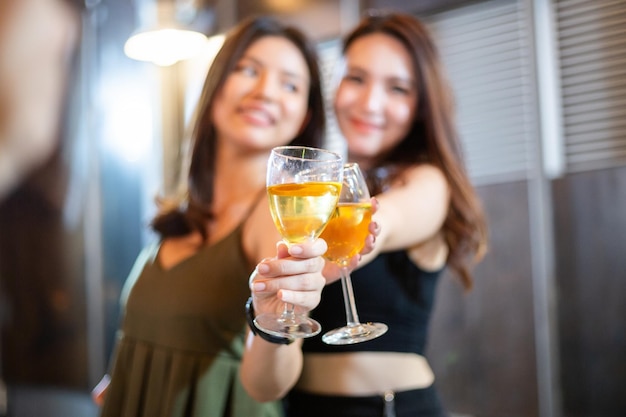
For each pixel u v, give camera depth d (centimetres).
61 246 423
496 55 322
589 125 299
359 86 208
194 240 192
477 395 320
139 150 439
